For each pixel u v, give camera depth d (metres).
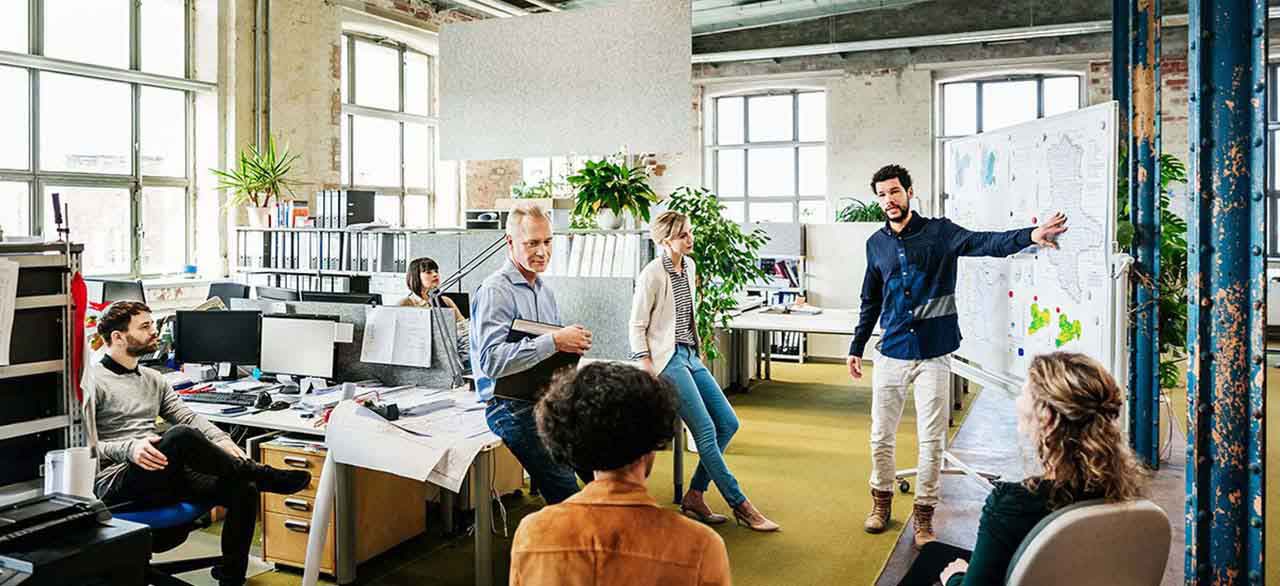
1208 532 2.71
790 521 4.31
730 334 7.52
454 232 6.50
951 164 4.81
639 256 5.21
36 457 2.07
